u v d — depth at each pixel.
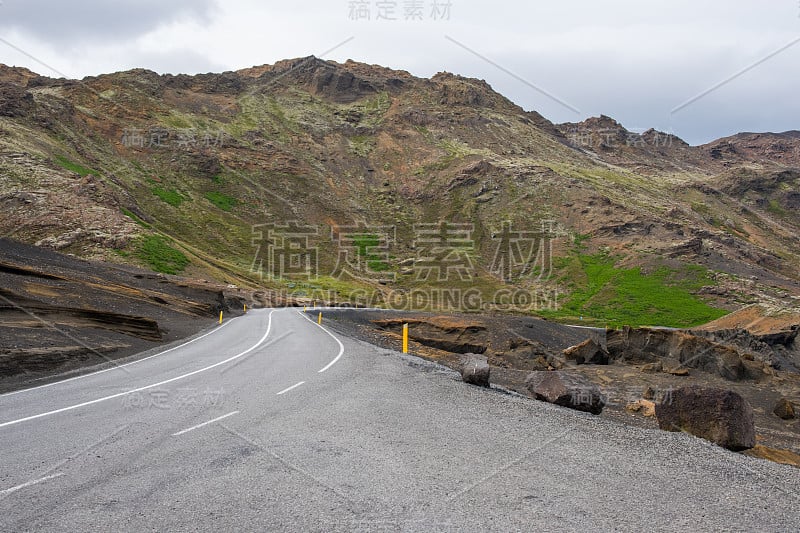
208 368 11.48
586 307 86.25
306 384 9.18
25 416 6.43
